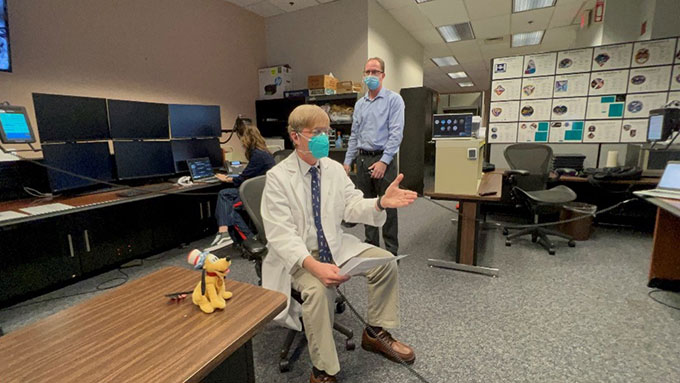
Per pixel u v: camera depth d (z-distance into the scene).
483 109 12.34
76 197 2.43
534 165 3.21
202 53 3.87
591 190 3.69
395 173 2.60
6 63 2.36
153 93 3.40
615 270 2.46
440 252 2.88
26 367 0.65
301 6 4.41
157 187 2.86
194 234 3.26
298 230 1.39
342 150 4.23
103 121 2.67
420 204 4.79
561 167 3.66
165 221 2.99
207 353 0.69
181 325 0.79
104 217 2.52
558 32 5.79
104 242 2.53
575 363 1.49
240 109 4.42
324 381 1.32
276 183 1.36
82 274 2.42
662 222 2.10
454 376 1.43
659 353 1.54
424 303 2.03
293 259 1.23
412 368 1.48
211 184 3.02
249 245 1.48
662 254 2.12
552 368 1.46
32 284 2.14
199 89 3.86
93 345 0.72
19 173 2.38
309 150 1.35
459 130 2.28
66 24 2.73
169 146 3.13
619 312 1.89
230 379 0.88
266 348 1.65
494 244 3.08
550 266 2.56
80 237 2.38
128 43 3.16
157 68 3.42
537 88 3.80
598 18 4.12
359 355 1.58
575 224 3.16
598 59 3.50
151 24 3.33
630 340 1.64
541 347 1.60
